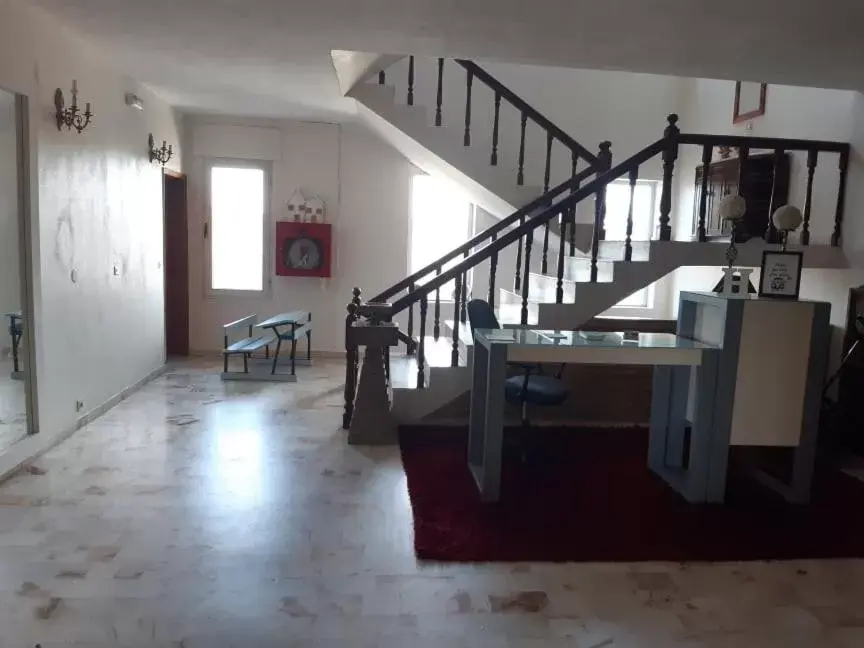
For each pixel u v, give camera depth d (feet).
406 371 17.72
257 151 22.82
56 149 13.42
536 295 18.02
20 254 12.50
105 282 16.16
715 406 11.57
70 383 14.40
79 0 11.35
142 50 14.48
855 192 14.90
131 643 7.38
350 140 23.22
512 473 13.01
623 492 12.23
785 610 8.56
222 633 7.62
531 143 22.56
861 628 8.21
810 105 16.40
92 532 9.95
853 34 11.39
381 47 13.44
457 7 10.79
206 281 23.47
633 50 12.96
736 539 10.45
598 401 16.63
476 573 9.17
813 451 11.81
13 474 12.09
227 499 11.30
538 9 10.77
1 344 12.21
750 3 10.14
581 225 22.13
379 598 8.46
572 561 9.60
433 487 12.10
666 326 19.31
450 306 23.98
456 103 22.16
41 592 8.32
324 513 10.89
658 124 22.84
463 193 21.98
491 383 11.30
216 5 11.22
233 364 22.34
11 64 11.64
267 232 23.43
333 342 24.11
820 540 10.51
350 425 14.52
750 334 11.51
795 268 11.93
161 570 8.92
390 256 23.81
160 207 20.26
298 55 14.40
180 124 21.95
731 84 19.79
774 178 15.25
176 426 15.29
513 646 7.61
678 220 22.57
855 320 15.10
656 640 7.83
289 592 8.52
